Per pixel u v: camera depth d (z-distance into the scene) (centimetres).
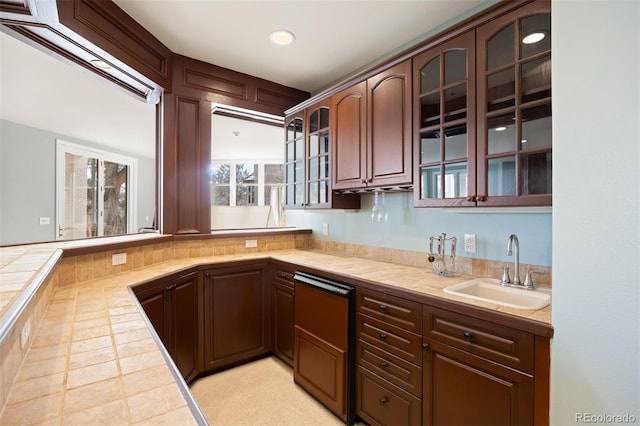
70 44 179
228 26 216
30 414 63
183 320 217
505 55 151
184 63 258
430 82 183
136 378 78
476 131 160
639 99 93
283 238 315
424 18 207
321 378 208
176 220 257
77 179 526
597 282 101
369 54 254
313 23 212
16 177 432
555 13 110
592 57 101
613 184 98
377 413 176
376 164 213
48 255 148
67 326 113
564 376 108
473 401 135
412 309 159
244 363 263
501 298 168
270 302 271
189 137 263
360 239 275
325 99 259
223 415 196
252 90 295
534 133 143
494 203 153
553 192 111
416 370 157
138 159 671
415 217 230
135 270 211
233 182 657
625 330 95
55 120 420
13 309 69
